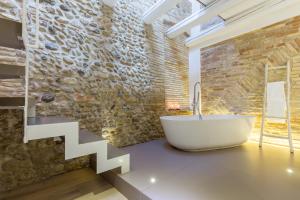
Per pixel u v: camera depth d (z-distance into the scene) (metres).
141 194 1.43
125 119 2.90
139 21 3.25
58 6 2.19
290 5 2.64
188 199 1.33
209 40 3.93
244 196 1.36
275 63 2.94
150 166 2.02
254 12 2.73
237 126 2.73
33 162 1.91
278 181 1.61
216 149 2.73
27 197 1.60
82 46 2.40
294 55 2.73
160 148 2.79
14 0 1.85
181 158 2.30
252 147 2.82
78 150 1.55
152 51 3.46
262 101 3.10
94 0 2.57
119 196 1.62
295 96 2.73
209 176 1.73
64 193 1.67
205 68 4.02
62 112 2.16
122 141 2.85
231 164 2.06
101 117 2.57
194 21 3.13
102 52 2.62
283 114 2.73
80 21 2.40
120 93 2.84
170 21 3.96
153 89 3.42
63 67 2.19
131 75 3.03
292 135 2.76
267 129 3.04
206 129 2.57
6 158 1.75
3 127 1.73
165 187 1.51
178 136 2.59
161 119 2.87
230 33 3.52
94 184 1.85
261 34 3.11
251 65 3.25
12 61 1.82
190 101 4.30
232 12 2.92
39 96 1.99
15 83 1.82
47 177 2.00
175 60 4.00
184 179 1.67
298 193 1.40
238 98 3.44
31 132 1.34
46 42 2.06
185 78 4.25
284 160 2.18
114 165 1.75
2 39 1.20
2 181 1.72
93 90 2.48
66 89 2.21
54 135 1.45
